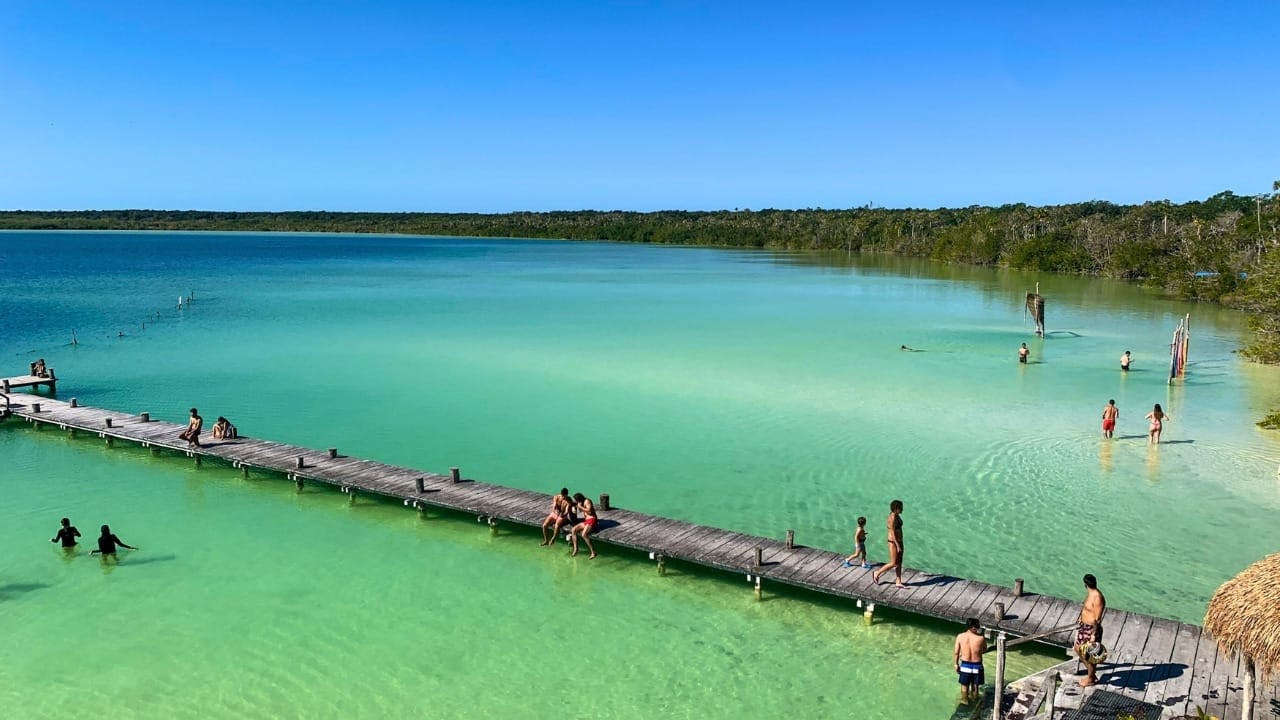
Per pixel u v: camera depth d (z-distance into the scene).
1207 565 18.98
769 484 24.72
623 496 23.75
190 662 15.45
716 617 17.27
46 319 59.72
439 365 42.47
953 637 16.47
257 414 32.72
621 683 14.88
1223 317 61.91
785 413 32.62
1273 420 29.91
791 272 115.00
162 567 19.38
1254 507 22.44
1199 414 32.12
